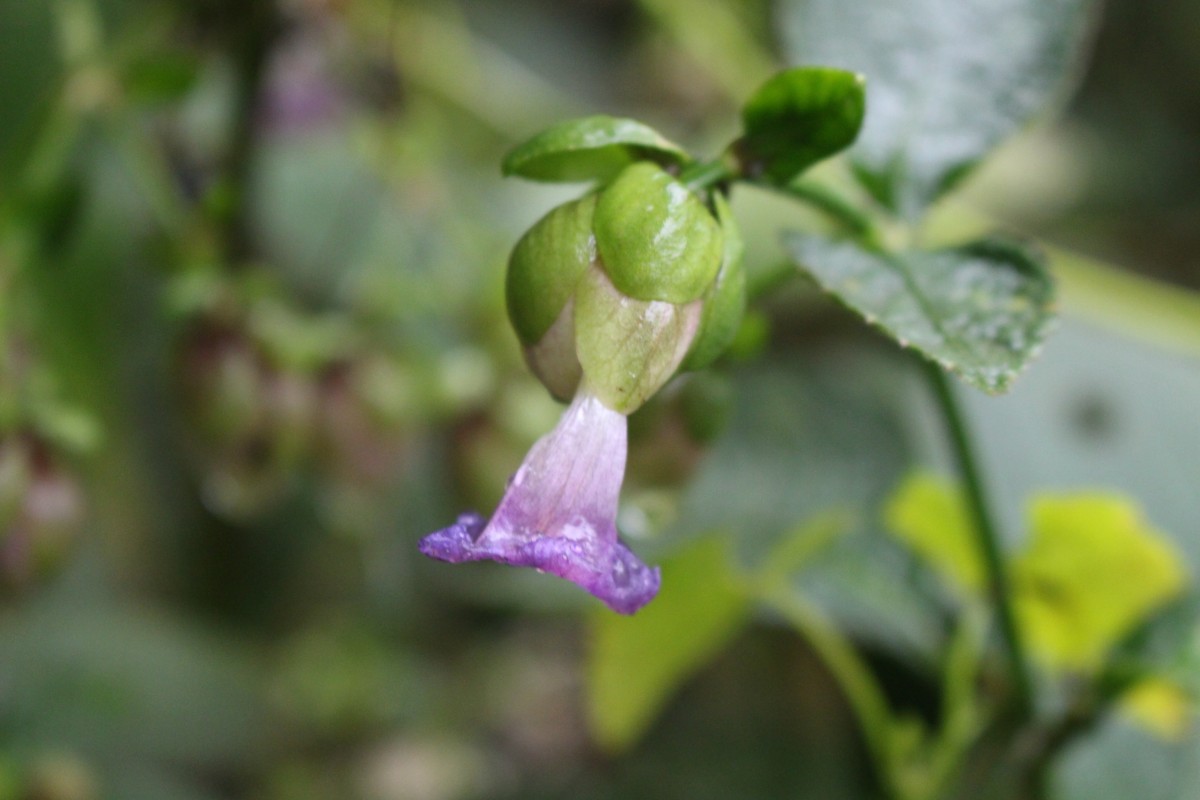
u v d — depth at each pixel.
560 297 0.25
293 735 0.41
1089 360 0.40
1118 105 0.55
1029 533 0.31
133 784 0.36
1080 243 0.52
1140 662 0.30
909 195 0.28
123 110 0.32
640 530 0.29
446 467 0.33
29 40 0.38
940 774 0.31
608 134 0.25
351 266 0.39
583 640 0.46
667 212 0.25
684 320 0.25
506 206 0.44
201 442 0.32
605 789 0.39
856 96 0.25
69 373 0.36
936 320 0.25
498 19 0.55
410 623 0.45
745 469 0.37
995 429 0.38
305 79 0.36
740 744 0.39
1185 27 0.56
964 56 0.28
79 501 0.31
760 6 0.45
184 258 0.32
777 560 0.32
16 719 0.36
